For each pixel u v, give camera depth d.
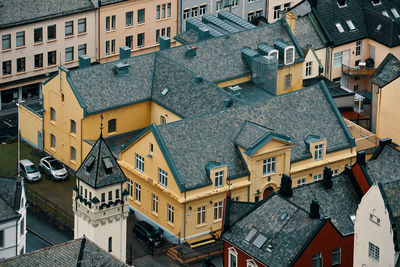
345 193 163.00
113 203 156.88
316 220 154.12
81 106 189.62
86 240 139.12
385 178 162.75
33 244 176.00
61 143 197.12
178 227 175.00
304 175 184.00
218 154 177.62
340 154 187.50
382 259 148.38
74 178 195.25
